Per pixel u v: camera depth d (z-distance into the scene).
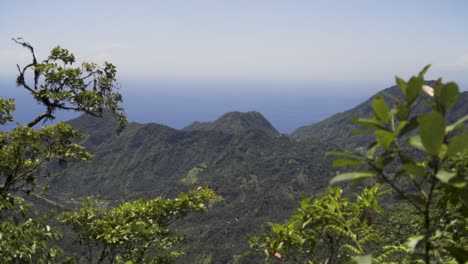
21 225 5.41
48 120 13.81
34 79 13.93
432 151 1.10
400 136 1.21
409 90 1.27
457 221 1.80
